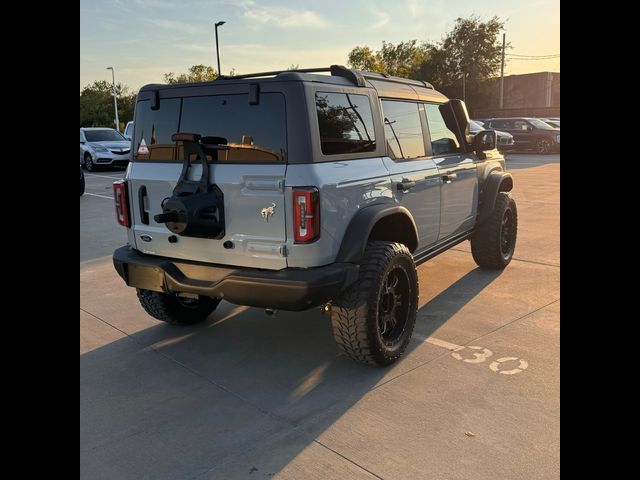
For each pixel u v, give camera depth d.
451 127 5.05
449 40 45.38
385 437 2.79
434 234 4.53
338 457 2.64
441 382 3.37
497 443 2.70
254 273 3.18
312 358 3.83
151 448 2.77
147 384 3.48
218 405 3.20
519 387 3.26
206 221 3.27
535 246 6.87
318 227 3.07
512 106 51.41
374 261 3.41
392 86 4.11
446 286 5.32
